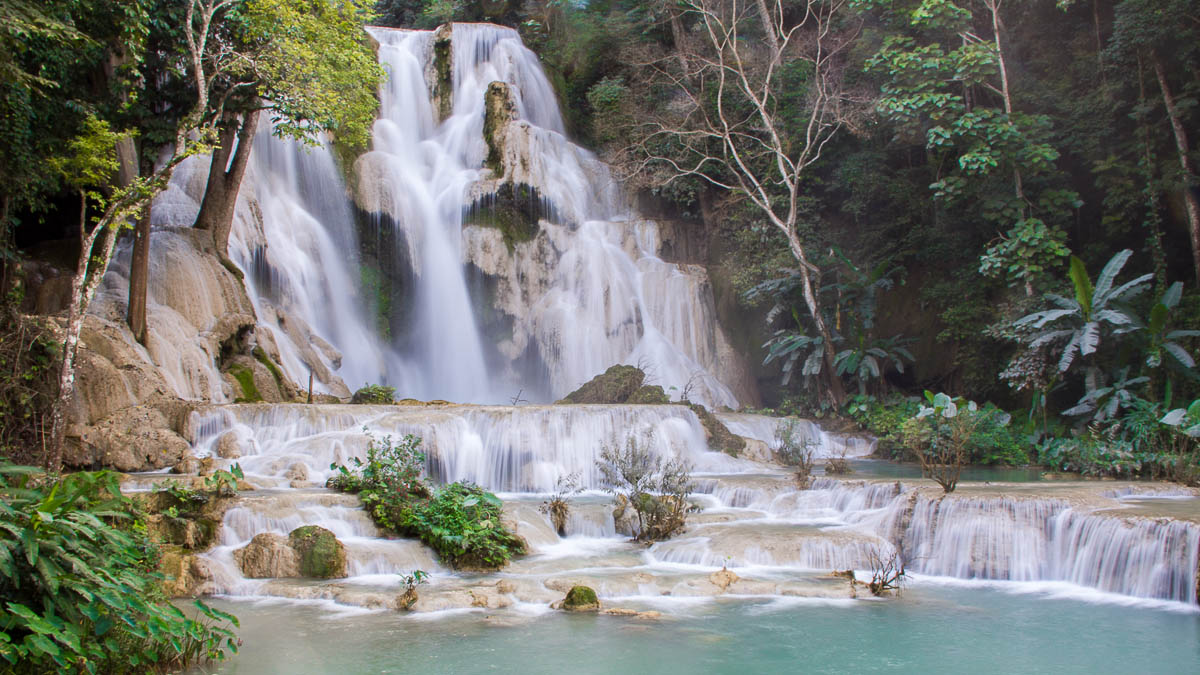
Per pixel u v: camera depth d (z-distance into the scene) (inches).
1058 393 867.4
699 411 805.9
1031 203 910.4
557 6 1398.9
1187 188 845.2
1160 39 844.6
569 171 1163.9
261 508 480.4
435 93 1214.9
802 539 486.6
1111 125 927.0
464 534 474.0
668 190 1205.1
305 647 334.6
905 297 1037.8
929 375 1016.2
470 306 1060.5
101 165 552.4
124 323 687.7
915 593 429.4
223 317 769.6
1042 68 1033.5
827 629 365.1
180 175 903.7
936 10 923.4
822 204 1110.4
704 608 398.6
